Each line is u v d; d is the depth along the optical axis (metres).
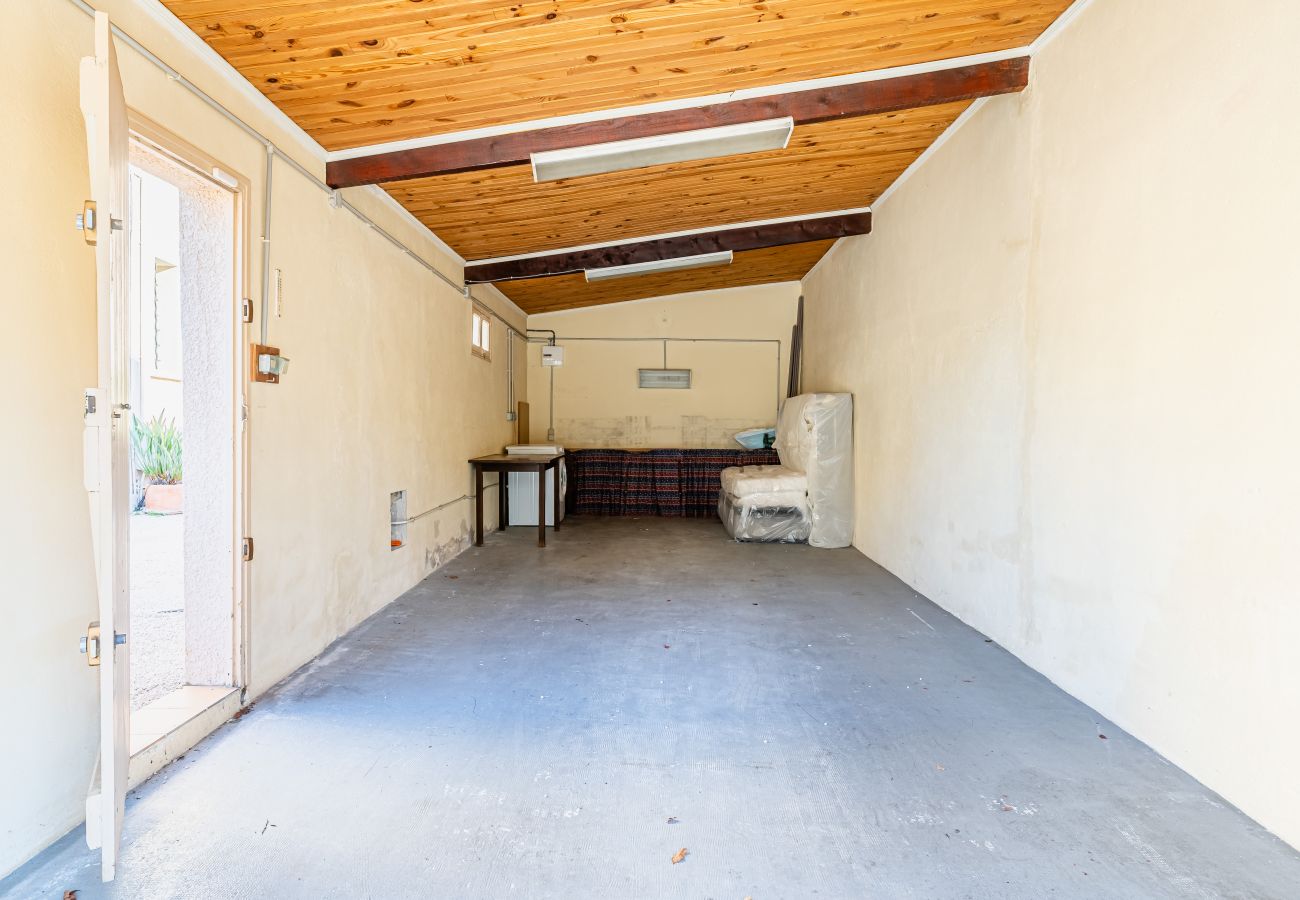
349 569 3.56
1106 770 2.19
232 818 1.90
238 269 2.55
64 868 1.67
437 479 5.09
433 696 2.76
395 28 2.43
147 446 8.30
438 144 3.36
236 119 2.55
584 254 5.77
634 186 4.47
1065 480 2.83
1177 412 2.20
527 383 8.61
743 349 8.58
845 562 5.46
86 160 1.85
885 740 2.40
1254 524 1.91
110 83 1.61
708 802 2.01
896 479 4.96
